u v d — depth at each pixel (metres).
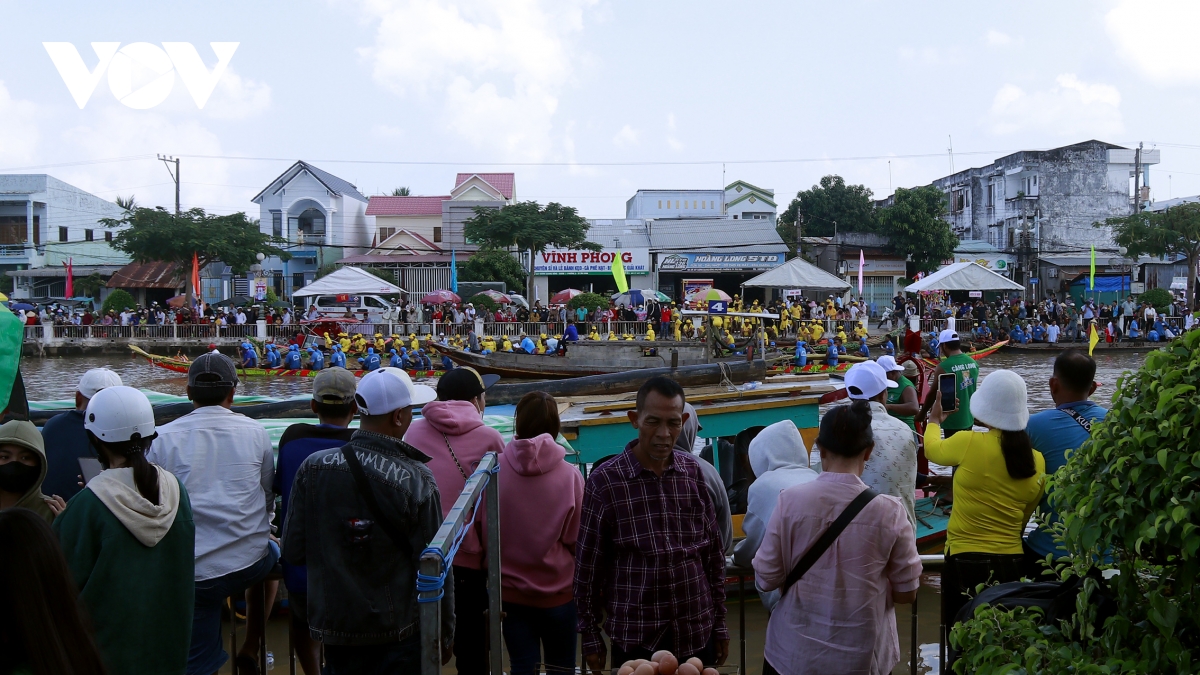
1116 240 43.47
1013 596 3.53
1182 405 2.66
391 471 3.50
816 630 3.44
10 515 2.47
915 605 4.63
